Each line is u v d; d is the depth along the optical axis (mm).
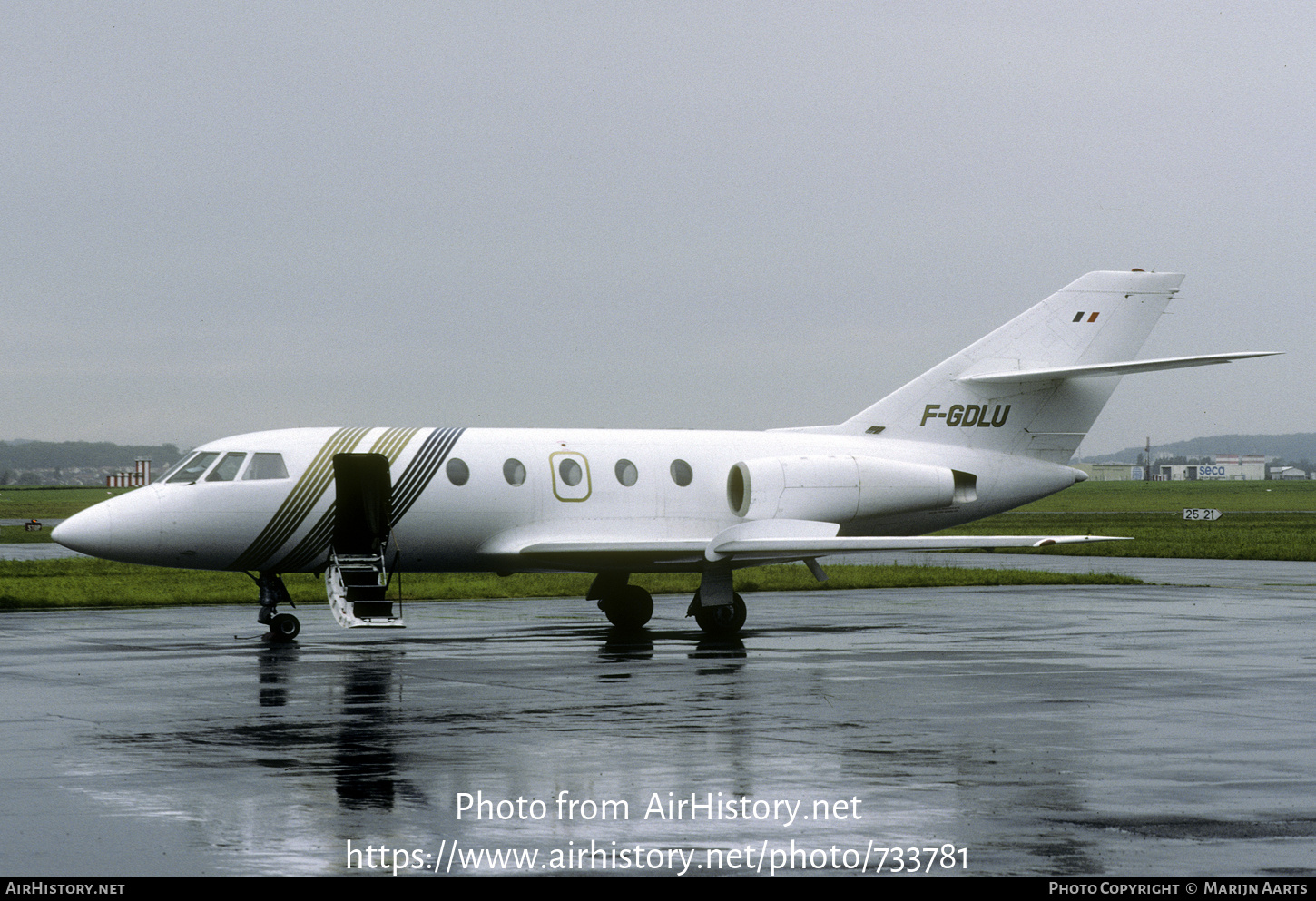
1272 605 63312
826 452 58844
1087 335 61844
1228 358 52438
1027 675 37625
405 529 51844
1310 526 168500
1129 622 55062
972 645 45781
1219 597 69062
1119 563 106062
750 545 49656
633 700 32844
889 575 85125
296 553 51000
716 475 57031
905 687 35250
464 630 52594
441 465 52250
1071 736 27922
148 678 37250
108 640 48375
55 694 34062
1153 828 20438
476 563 54219
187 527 49219
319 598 69812
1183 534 150125
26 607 63688
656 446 56656
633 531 55219
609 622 55875
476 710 31469
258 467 50344
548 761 25281
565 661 41156
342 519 50969
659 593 74125
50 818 21031
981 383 61188
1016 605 64125
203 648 45500
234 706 32062
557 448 54750
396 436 52625
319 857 18922
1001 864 18625
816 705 32125
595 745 26906
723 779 23797
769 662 40812
